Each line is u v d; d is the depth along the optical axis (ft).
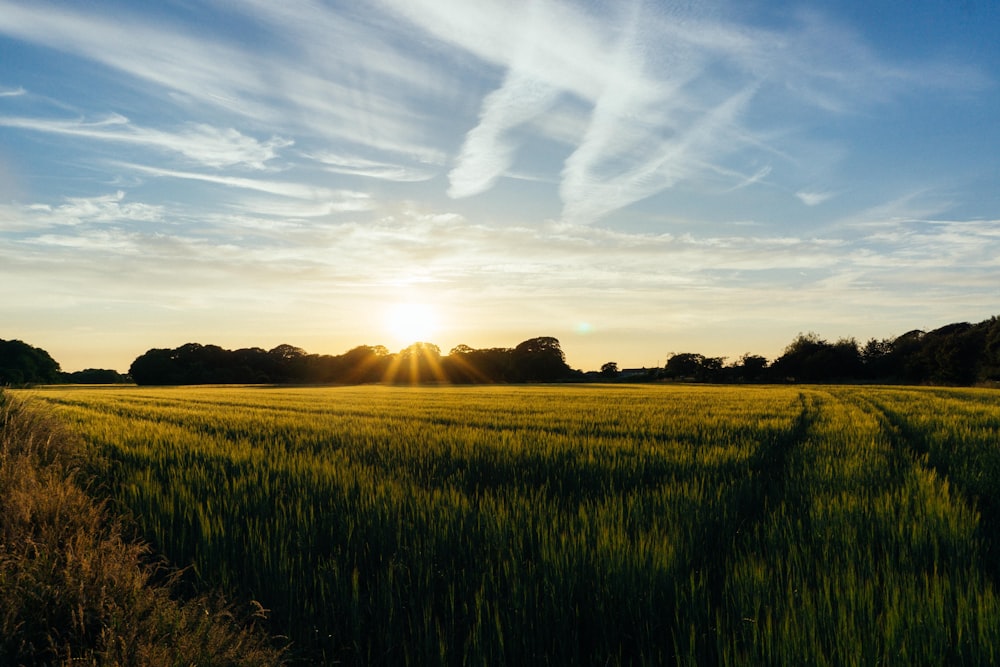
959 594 15.07
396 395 146.82
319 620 15.79
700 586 16.34
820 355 332.80
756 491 28.91
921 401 106.93
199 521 21.93
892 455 41.16
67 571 15.56
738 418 66.18
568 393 156.46
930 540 20.07
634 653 14.24
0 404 36.55
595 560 17.65
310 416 70.49
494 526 20.88
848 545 19.43
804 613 14.26
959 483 32.12
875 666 12.41
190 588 18.13
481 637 14.26
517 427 56.70
